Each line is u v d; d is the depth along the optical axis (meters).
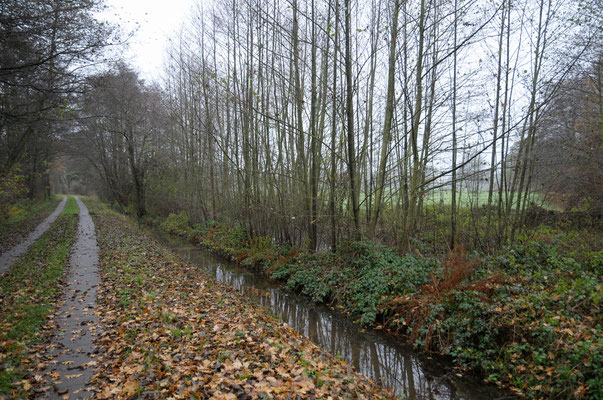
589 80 11.62
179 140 29.05
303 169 14.88
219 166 22.23
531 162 11.23
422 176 12.49
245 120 17.30
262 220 17.27
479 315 7.34
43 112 13.71
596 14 10.38
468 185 13.62
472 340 7.28
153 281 10.34
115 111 27.66
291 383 4.66
